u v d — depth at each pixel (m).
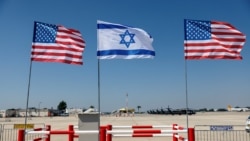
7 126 37.06
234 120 48.59
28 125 12.59
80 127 10.05
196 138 20.66
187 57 10.44
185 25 10.60
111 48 10.00
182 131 9.59
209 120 49.12
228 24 10.64
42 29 10.35
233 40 10.55
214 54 10.45
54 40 10.39
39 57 10.21
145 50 10.03
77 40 10.62
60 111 140.00
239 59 10.48
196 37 10.54
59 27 10.52
